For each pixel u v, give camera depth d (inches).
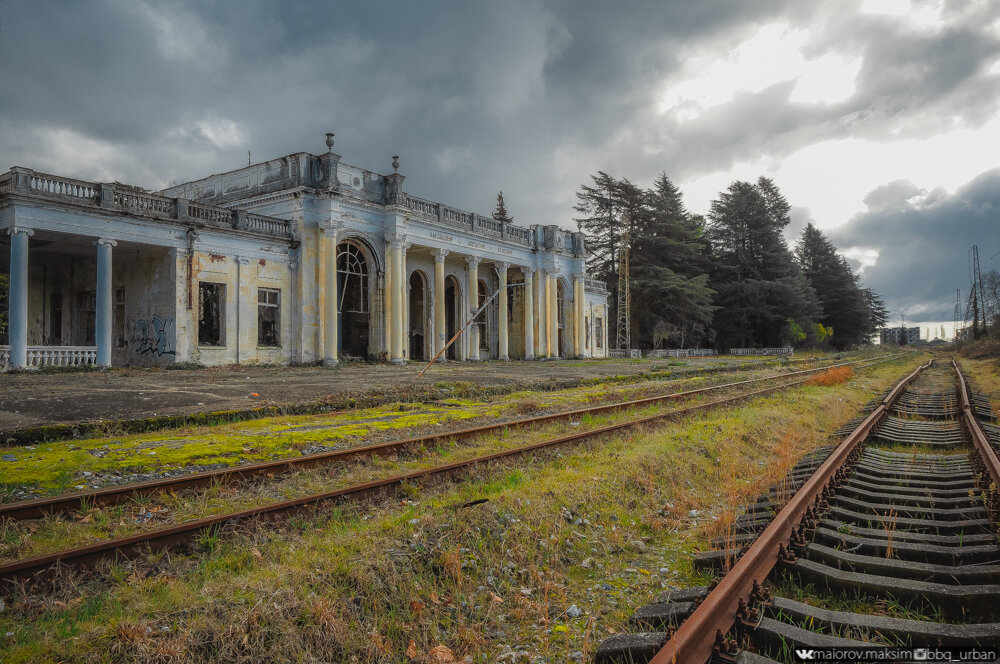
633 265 2623.0
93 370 845.8
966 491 273.0
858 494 269.9
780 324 2970.0
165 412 479.5
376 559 188.4
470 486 290.2
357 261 1204.5
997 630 140.5
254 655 143.8
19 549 207.6
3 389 600.4
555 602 186.7
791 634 140.8
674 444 383.9
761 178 3361.2
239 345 1019.3
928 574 177.5
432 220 1317.7
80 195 847.7
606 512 261.0
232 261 1014.4
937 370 1531.7
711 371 1246.9
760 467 374.9
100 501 251.6
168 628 149.3
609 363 1567.4
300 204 1093.1
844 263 3767.2
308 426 462.9
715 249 3169.3
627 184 2645.2
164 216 924.6
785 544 193.2
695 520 265.3
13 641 149.3
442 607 177.3
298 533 228.2
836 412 610.2
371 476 318.7
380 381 786.2
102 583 185.0
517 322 1748.3
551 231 1718.8
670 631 136.1
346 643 152.3
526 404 582.6
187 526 214.7
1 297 1197.1
